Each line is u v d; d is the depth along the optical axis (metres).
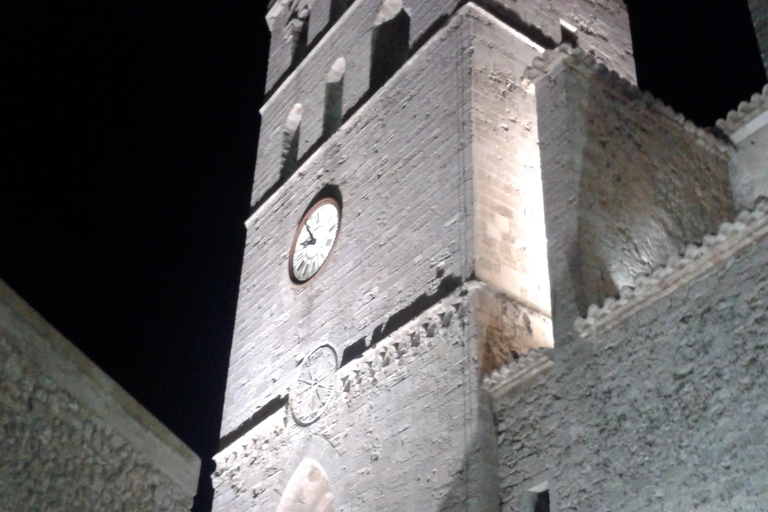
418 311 21.66
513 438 17.95
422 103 24.92
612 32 28.81
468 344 19.70
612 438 15.55
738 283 14.47
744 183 22.23
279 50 34.81
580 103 20.00
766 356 13.71
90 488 12.39
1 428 11.21
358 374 22.70
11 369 11.40
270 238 29.81
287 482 23.64
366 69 28.19
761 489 13.17
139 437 13.30
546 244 19.88
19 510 11.35
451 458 18.84
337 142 28.12
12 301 11.45
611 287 18.05
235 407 27.50
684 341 14.98
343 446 22.16
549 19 26.66
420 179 23.69
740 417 13.77
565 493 16.00
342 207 26.50
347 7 31.52
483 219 21.39
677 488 14.22
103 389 12.77
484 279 20.48
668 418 14.76
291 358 25.83
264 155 32.59
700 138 22.17
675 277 15.35
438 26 25.67
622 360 15.92
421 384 20.55
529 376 18.06
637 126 20.86
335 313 24.80
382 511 20.05
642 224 19.50
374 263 24.06
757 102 22.27
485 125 22.86
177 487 13.89
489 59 24.12
